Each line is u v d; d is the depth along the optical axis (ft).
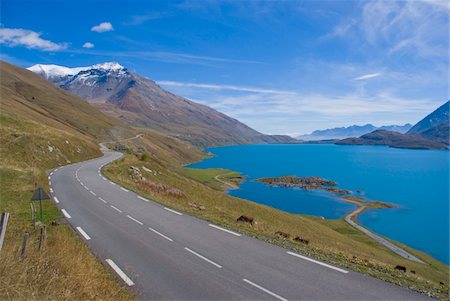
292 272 44.09
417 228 217.56
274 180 406.82
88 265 42.29
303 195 329.93
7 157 156.56
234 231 65.51
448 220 237.86
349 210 266.77
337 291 38.40
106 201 94.73
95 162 221.05
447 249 177.68
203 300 35.88
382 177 485.56
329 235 142.92
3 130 183.62
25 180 110.83
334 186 393.50
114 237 59.62
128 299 34.91
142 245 55.26
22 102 420.36
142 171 176.86
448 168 625.00
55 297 29.99
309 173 529.04
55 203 89.35
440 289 41.01
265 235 64.49
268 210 156.87
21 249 39.22
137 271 43.73
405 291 38.86
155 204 92.84
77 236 58.85
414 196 331.98
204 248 54.08
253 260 48.60
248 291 38.17
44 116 385.50
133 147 507.30
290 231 118.52
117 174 159.22
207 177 401.08
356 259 55.47
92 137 481.46
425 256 160.25
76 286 33.99
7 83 596.29
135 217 76.18
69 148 230.89
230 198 164.25
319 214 251.80
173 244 56.03
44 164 180.45
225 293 37.63
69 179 139.74
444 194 342.23
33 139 193.06
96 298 32.83
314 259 49.55
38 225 62.75
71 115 548.72
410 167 649.20
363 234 192.34
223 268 45.29
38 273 33.01
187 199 129.18
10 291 28.55
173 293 37.40
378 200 312.29
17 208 76.95
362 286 39.91
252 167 624.59
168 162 566.36
